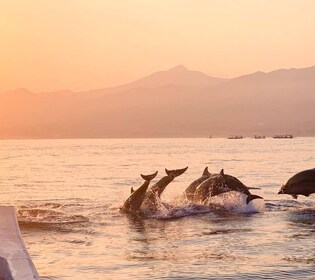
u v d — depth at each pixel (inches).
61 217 931.3
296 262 580.1
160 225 874.8
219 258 605.3
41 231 796.6
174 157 3873.0
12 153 5280.5
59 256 617.0
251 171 2281.0
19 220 887.1
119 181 1849.2
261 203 1152.8
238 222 908.0
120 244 698.2
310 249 658.2
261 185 1621.6
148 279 509.4
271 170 2338.8
